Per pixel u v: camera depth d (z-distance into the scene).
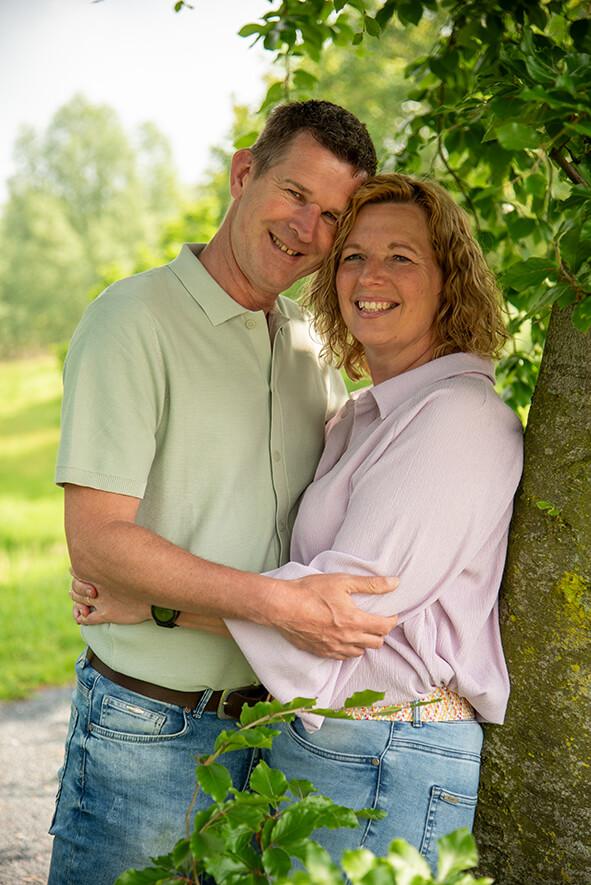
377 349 2.04
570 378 1.88
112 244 46.06
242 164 2.10
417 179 1.99
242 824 1.25
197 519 1.96
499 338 2.00
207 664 1.95
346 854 1.07
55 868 2.04
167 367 1.92
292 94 3.15
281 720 1.38
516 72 1.79
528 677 1.88
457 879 1.07
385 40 10.74
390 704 1.78
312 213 1.98
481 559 1.87
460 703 1.87
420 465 1.74
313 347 2.30
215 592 1.74
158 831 1.98
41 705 5.18
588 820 1.83
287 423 2.13
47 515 11.88
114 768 1.98
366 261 1.98
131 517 1.85
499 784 1.92
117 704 1.97
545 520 1.87
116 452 1.82
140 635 1.95
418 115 2.99
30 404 26.38
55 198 49.91
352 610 1.69
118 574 1.80
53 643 6.21
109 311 1.90
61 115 51.25
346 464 1.91
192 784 1.99
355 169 2.01
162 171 53.19
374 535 1.72
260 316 2.05
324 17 2.79
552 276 1.61
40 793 4.00
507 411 1.91
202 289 1.99
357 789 1.78
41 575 8.05
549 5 2.42
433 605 1.82
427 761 1.78
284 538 2.06
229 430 1.99
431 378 1.89
